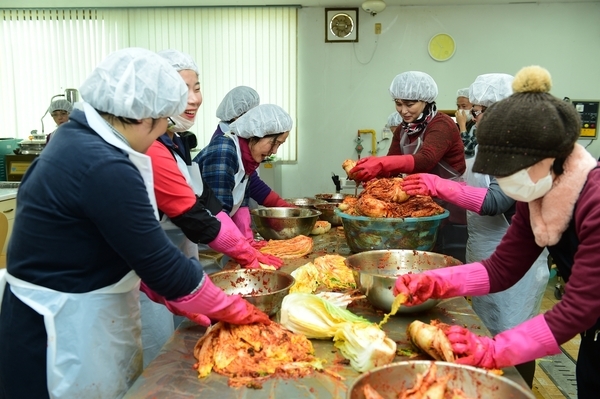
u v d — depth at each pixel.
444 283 1.57
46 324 1.38
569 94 6.45
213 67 6.71
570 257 1.41
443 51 6.49
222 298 1.43
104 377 1.47
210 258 2.79
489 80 2.69
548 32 6.34
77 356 1.41
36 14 6.64
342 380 1.31
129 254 1.29
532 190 1.24
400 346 1.50
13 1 6.31
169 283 1.33
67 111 5.86
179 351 1.49
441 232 3.09
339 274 2.13
